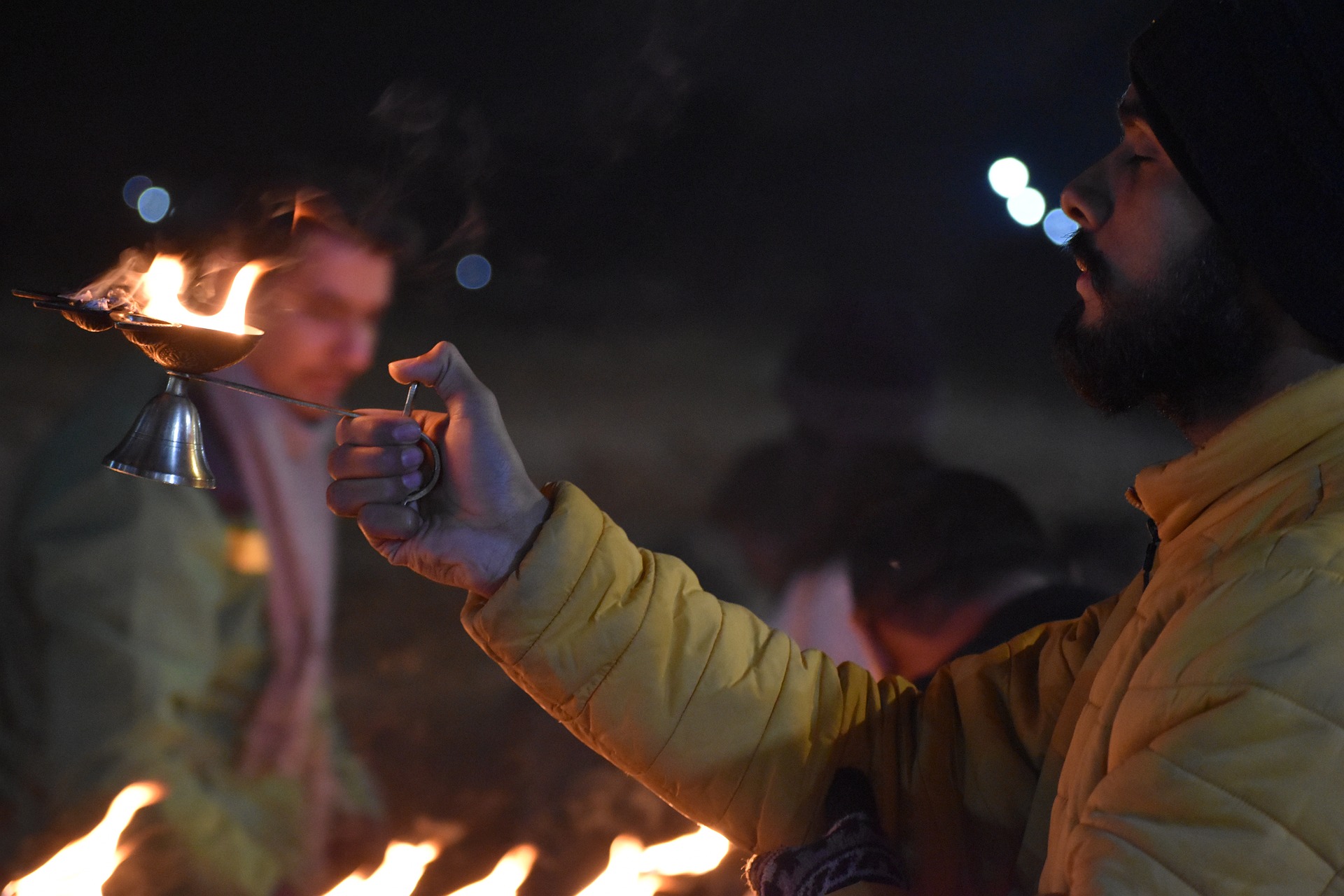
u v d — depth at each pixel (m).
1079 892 0.88
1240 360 1.12
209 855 2.07
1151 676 0.95
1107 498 8.23
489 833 3.60
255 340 1.09
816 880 1.23
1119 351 1.17
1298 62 1.05
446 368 1.26
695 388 11.11
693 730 1.31
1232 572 0.94
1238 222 1.06
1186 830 0.86
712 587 2.81
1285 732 0.85
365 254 2.32
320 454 2.39
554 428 9.33
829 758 1.35
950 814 1.35
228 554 2.15
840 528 2.60
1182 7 1.11
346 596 5.22
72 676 1.97
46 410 7.09
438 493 1.27
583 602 1.27
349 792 2.50
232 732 2.18
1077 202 1.21
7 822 1.97
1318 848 0.83
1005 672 1.39
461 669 4.65
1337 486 0.98
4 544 2.06
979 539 2.14
